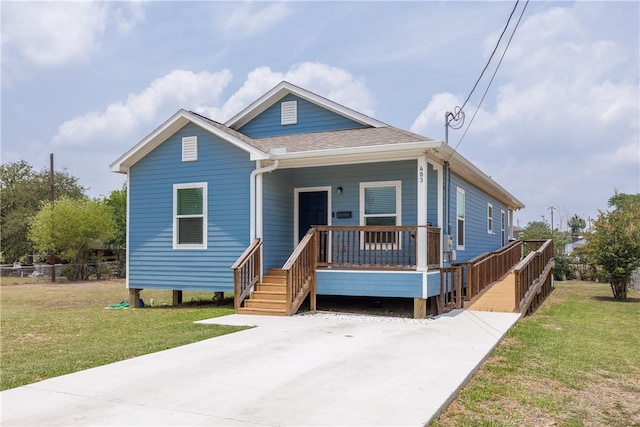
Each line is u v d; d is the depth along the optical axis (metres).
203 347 7.38
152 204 13.73
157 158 13.71
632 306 15.30
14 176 46.59
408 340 7.93
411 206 12.46
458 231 14.20
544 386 5.89
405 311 11.88
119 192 41.75
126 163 13.97
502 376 6.20
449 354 6.89
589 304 15.80
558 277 28.52
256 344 7.59
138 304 14.12
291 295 10.87
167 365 6.24
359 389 5.15
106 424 4.16
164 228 13.56
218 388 5.20
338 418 4.28
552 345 8.34
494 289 14.03
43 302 16.70
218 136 12.92
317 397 4.88
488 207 18.98
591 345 8.59
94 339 8.60
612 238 17.58
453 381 5.50
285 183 13.51
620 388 6.00
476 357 6.71
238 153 12.70
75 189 47.34
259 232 12.35
